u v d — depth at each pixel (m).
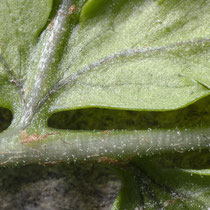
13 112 0.11
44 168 0.11
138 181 0.11
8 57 0.11
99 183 0.11
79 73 0.11
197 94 0.11
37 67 0.11
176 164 0.11
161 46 0.11
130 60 0.11
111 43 0.11
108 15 0.11
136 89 0.11
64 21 0.11
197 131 0.11
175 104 0.11
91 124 0.11
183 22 0.11
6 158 0.11
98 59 0.11
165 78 0.11
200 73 0.11
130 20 0.11
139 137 0.11
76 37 0.11
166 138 0.11
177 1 0.11
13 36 0.11
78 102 0.11
